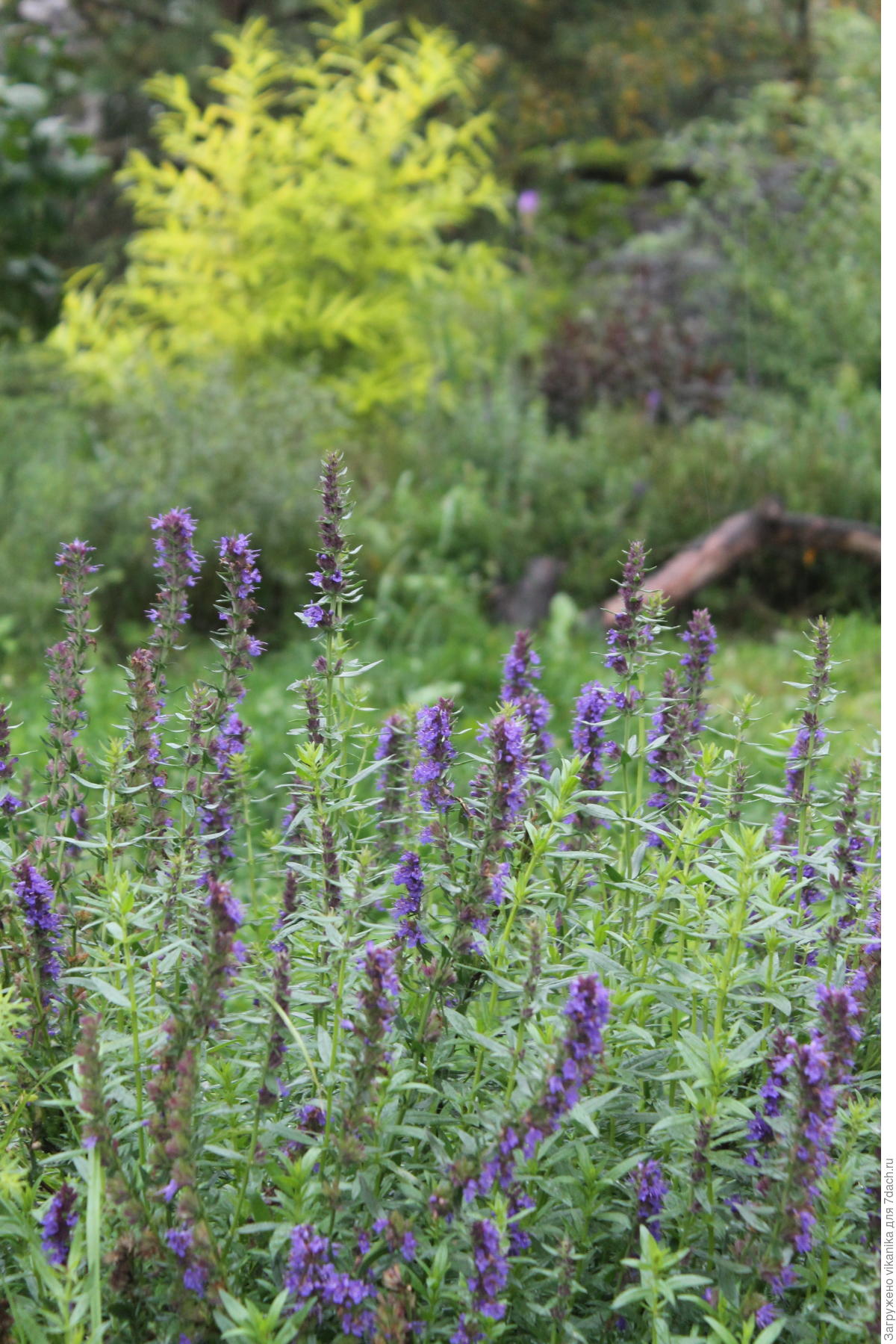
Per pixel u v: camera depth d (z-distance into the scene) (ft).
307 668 20.92
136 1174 5.84
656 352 34.06
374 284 37.47
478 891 6.34
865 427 30.68
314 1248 5.33
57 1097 6.86
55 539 23.81
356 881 6.25
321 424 29.01
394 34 56.08
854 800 7.13
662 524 27.45
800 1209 5.47
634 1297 5.28
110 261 48.47
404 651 22.72
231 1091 6.38
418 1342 5.45
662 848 7.52
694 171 46.19
